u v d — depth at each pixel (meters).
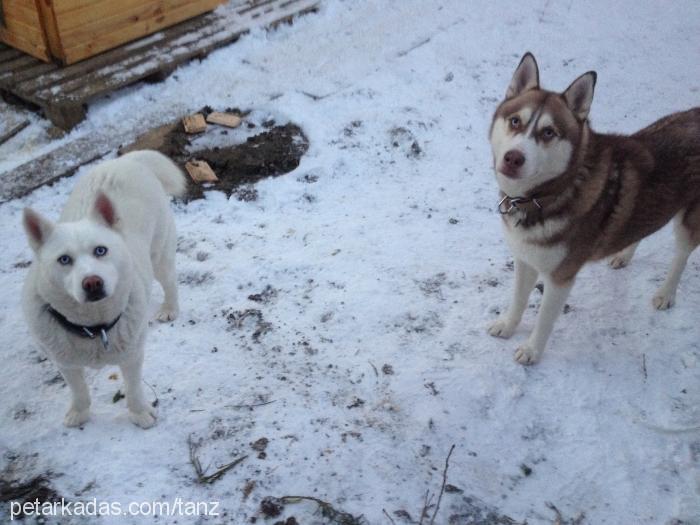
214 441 1.37
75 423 1.38
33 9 2.40
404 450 1.38
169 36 2.80
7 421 1.40
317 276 1.84
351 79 2.69
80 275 1.11
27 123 2.44
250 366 1.56
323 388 1.51
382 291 1.79
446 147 2.41
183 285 1.80
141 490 1.26
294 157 2.33
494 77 2.79
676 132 1.54
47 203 2.07
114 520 1.21
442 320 1.71
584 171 1.39
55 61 2.53
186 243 1.95
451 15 3.20
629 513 1.29
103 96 2.54
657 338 1.67
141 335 1.31
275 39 2.99
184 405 1.45
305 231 2.02
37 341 1.24
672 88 2.78
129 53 2.65
